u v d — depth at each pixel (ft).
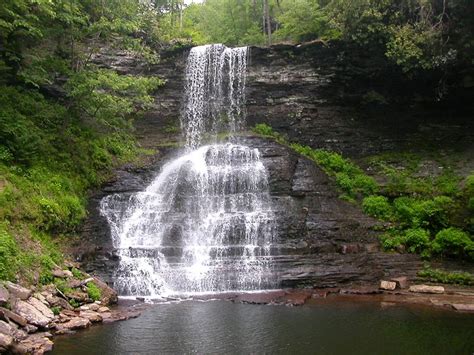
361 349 38.24
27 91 78.95
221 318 47.55
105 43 99.40
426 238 69.87
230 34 144.25
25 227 56.08
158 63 105.50
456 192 78.07
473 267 65.72
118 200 75.61
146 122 102.42
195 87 105.60
